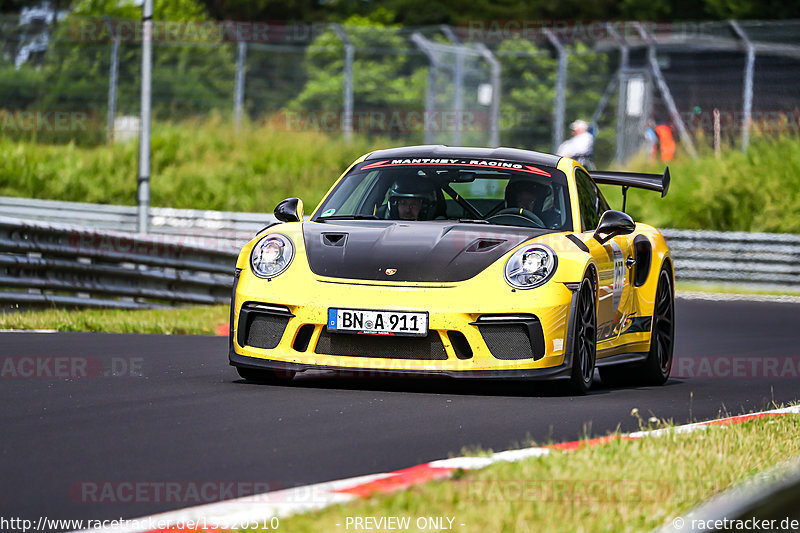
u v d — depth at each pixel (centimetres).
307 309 2059
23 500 1199
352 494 1204
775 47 7500
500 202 2395
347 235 2198
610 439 1538
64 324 3278
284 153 8488
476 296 2041
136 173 8325
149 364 2472
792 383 2566
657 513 1122
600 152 8662
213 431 1625
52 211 7625
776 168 7281
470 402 1983
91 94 10081
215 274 4588
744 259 6250
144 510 1161
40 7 13650
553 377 2056
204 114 9469
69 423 1678
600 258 2284
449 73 8856
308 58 10631
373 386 2170
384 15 12950
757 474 1278
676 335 3750
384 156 2556
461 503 1141
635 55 8150
